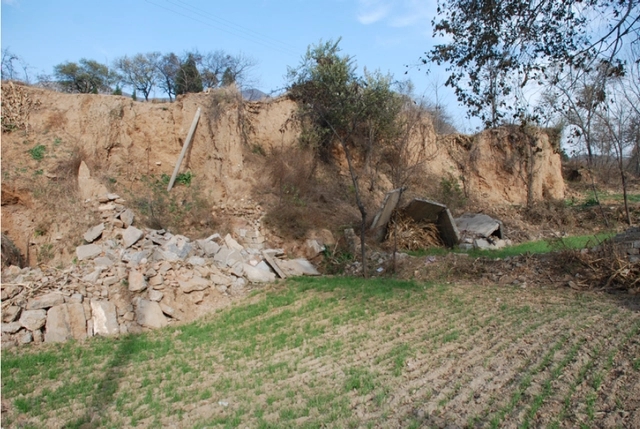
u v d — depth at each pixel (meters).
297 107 23.05
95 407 6.57
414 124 24.72
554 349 7.30
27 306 10.13
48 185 15.39
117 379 7.64
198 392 6.89
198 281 12.40
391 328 9.27
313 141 22.30
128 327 10.73
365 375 6.91
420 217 20.16
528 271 13.41
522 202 28.89
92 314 10.59
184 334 10.09
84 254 13.05
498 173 29.25
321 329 9.53
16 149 16.11
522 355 7.19
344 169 23.81
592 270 12.28
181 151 18.80
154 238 14.37
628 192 35.56
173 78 40.50
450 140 30.06
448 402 5.86
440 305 10.77
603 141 26.88
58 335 9.83
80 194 15.57
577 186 36.75
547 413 5.42
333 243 18.12
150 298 11.43
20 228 14.38
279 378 7.16
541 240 22.72
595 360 6.80
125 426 5.94
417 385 6.42
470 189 27.97
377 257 17.14
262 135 21.81
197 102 19.59
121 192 16.84
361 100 22.94
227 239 15.80
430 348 7.86
